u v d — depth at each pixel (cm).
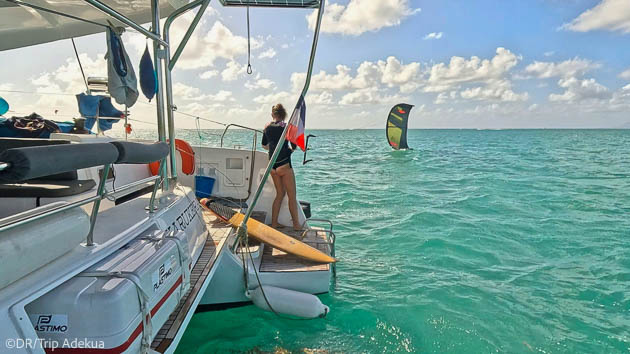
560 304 439
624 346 361
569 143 4981
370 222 785
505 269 541
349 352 344
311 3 433
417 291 466
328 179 1416
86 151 146
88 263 179
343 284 483
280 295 387
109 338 156
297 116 377
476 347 355
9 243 137
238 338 360
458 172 1661
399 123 3020
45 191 220
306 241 474
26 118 337
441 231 721
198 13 381
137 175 427
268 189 544
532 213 870
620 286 486
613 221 799
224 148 547
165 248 214
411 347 354
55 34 419
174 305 222
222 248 375
